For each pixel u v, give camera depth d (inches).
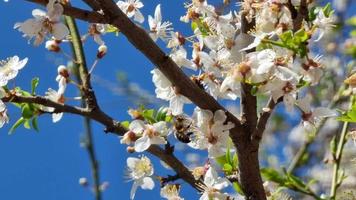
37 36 19.5
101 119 20.3
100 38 21.9
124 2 22.8
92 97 20.3
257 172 19.2
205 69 20.2
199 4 21.4
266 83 18.8
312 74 19.0
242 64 18.8
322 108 20.2
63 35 19.6
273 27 19.7
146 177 21.2
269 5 19.7
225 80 19.0
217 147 19.4
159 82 19.9
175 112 19.8
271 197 23.4
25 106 21.0
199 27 21.4
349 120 21.0
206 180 20.3
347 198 29.5
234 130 19.1
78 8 18.3
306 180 41.6
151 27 22.2
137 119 20.7
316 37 21.6
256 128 19.0
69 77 21.1
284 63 18.7
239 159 19.2
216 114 19.1
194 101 19.1
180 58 21.2
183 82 18.9
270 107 19.0
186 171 20.6
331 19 19.9
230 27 20.6
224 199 20.2
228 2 21.4
